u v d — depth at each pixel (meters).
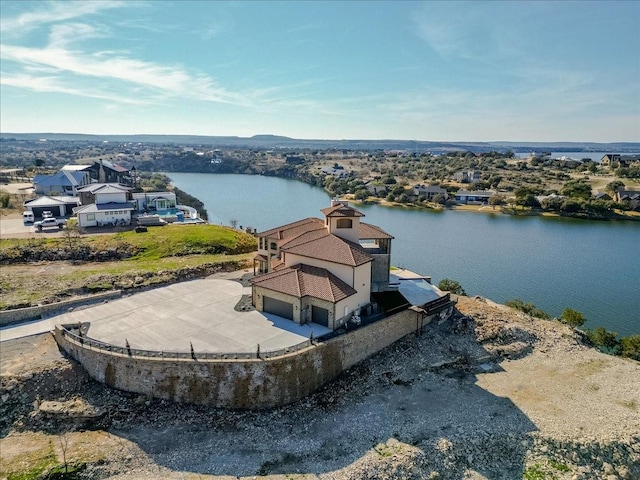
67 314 43.56
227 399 34.06
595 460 31.69
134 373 34.34
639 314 62.94
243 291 49.69
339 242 44.19
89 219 77.31
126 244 64.19
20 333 40.12
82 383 35.19
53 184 103.81
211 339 37.56
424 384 39.06
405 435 32.62
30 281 50.56
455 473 30.06
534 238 112.75
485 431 33.47
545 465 31.14
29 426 32.09
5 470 28.28
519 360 44.03
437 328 47.09
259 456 30.36
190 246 65.94
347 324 40.50
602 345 49.91
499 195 165.75
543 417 35.41
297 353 34.88
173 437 31.69
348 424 33.53
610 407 37.09
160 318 42.03
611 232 120.44
